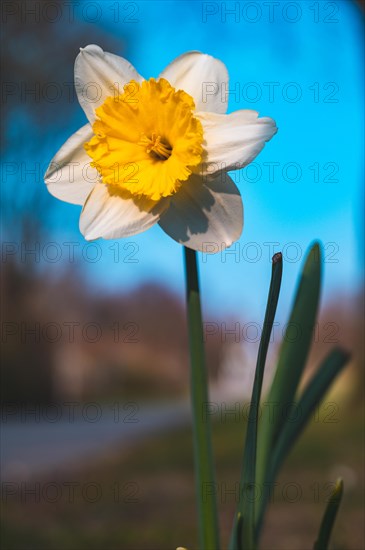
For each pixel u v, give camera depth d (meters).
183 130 0.41
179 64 0.43
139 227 0.42
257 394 0.38
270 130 0.42
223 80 0.43
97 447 2.45
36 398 4.59
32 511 1.08
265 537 0.83
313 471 1.22
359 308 1.98
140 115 0.42
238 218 0.42
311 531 0.84
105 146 0.42
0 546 0.81
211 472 0.41
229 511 1.01
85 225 0.43
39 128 3.80
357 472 1.17
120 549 0.81
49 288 4.64
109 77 0.44
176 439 2.37
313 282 0.44
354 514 0.88
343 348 0.45
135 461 1.72
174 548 0.81
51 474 1.65
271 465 0.42
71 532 0.89
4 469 1.80
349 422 1.92
